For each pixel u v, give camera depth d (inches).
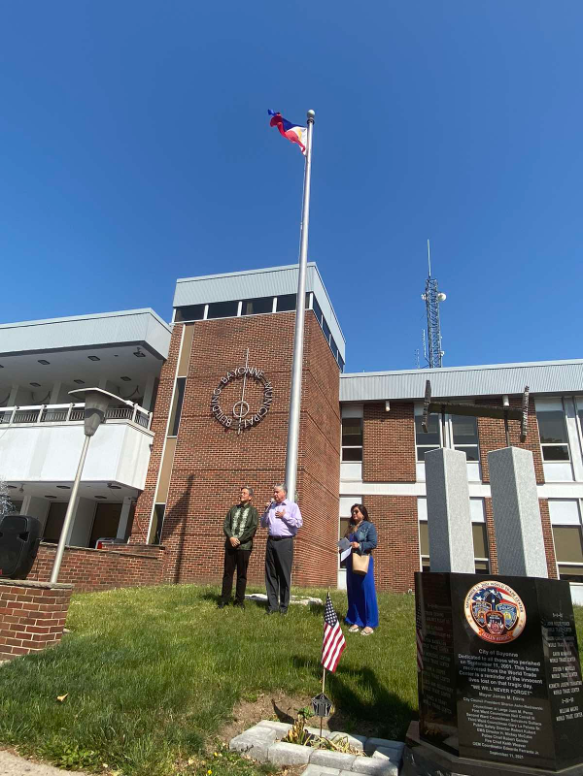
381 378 780.0
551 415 725.3
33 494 773.9
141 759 134.2
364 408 786.8
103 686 174.2
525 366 731.4
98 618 276.1
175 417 684.1
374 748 146.2
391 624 298.2
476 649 137.5
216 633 244.1
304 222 469.1
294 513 313.1
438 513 204.7
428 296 1290.6
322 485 668.7
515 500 186.1
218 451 636.7
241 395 655.1
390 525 721.6
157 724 154.1
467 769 126.6
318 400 672.4
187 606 314.5
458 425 747.4
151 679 179.5
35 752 141.9
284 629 257.0
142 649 212.1
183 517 616.1
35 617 222.5
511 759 127.3
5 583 229.3
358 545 282.8
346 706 173.6
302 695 183.8
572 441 703.7
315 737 150.9
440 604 146.3
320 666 204.4
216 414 655.1
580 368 710.5
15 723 152.5
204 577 579.2
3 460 679.7
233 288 727.7
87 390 283.6
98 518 818.8
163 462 663.1
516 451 191.8
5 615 224.4
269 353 665.6
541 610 137.3
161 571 542.0
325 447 694.5
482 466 718.5
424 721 143.3
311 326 666.8
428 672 145.9
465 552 197.3
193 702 169.2
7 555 238.7
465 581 143.6
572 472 693.3
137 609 306.0
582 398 719.7
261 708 175.8
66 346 735.7
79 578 412.2
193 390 682.2
